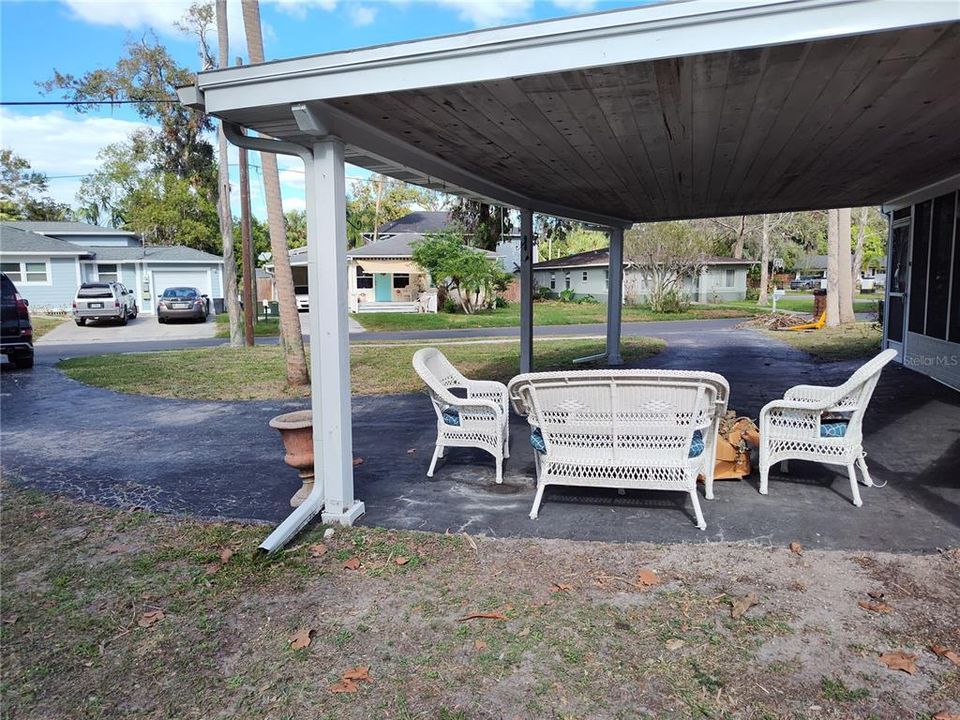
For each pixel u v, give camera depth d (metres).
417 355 4.39
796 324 16.67
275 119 3.25
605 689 2.05
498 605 2.60
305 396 7.90
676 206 8.39
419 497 3.94
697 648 2.26
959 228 6.87
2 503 4.12
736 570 2.82
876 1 2.33
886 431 5.17
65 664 2.32
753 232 33.97
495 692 2.06
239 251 27.75
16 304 10.79
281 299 8.31
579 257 35.34
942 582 2.65
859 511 3.48
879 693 1.99
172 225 30.78
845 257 16.55
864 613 2.44
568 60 2.69
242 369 10.41
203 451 5.38
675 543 3.12
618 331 10.23
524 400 3.50
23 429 6.41
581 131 4.07
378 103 3.25
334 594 2.76
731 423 4.20
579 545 3.13
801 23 2.41
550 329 18.94
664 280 25.31
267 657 2.32
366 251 28.88
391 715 1.97
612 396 3.27
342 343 3.43
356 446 5.29
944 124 4.03
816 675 2.09
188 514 3.83
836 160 5.28
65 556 3.28
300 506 3.48
